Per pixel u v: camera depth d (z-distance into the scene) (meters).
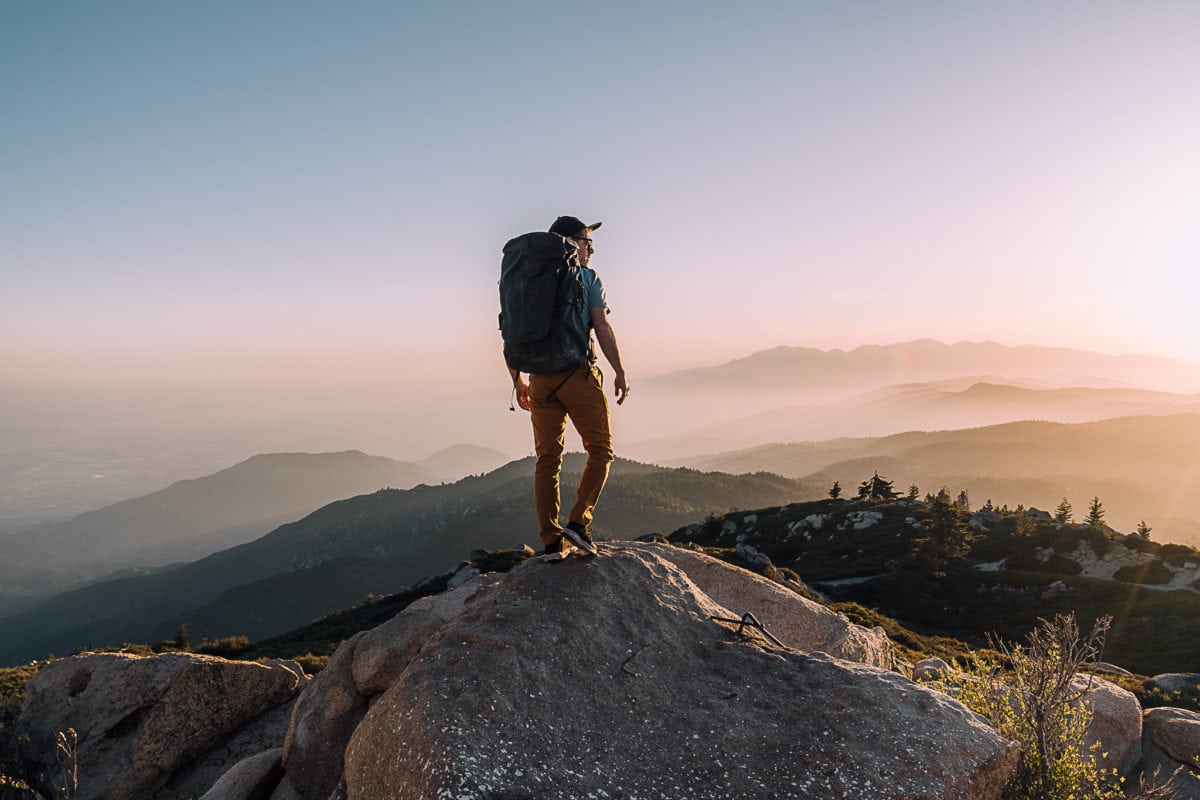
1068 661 6.02
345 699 7.88
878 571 86.94
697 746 3.99
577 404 5.30
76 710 11.63
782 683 4.69
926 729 4.16
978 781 3.91
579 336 5.12
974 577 79.62
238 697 12.12
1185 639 56.84
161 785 11.28
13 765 10.80
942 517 94.12
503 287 5.23
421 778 3.46
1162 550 78.94
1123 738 9.60
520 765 3.57
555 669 4.31
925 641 42.12
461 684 4.00
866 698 4.43
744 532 123.69
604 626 4.82
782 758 3.94
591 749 3.83
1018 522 96.38
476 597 6.17
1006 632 66.38
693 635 5.16
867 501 120.94
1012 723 6.06
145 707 11.55
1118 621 63.53
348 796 4.03
